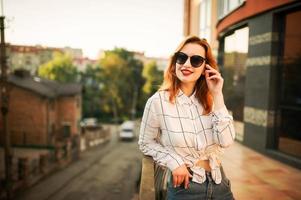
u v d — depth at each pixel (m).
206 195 2.13
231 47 10.30
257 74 7.77
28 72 35.09
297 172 5.80
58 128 36.62
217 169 2.17
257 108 7.68
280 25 7.18
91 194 16.62
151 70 70.50
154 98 2.21
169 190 2.19
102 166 25.11
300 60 6.83
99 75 70.38
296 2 6.35
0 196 15.12
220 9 11.10
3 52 16.30
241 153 7.36
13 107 30.70
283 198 4.47
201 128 2.18
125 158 29.36
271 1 7.02
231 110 9.97
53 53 59.25
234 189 4.81
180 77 2.17
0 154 24.69
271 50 7.23
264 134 7.27
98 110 70.56
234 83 9.75
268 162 6.52
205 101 2.22
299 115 7.20
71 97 36.78
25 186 17.23
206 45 2.23
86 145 34.59
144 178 2.25
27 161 17.56
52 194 16.41
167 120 2.16
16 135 30.81
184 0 17.64
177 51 2.23
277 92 7.23
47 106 31.83
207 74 2.21
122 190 17.45
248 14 8.08
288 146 6.86
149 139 2.27
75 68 65.38
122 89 70.69
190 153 2.16
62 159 24.20
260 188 4.87
